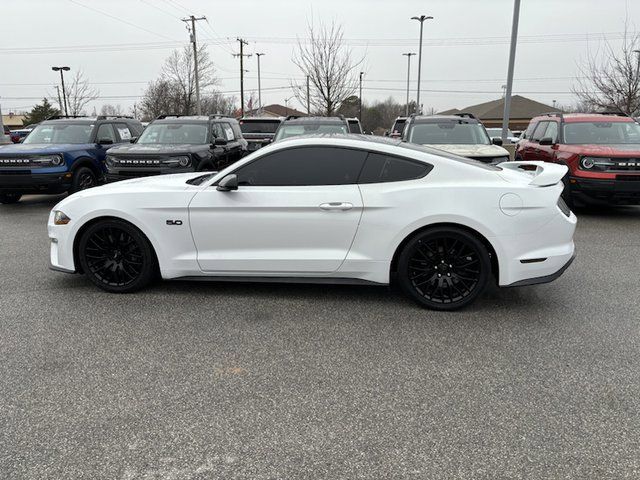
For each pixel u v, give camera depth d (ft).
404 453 8.48
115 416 9.53
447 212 13.98
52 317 14.24
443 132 34.14
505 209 13.89
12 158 31.17
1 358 11.80
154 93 171.42
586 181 27.50
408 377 10.95
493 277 15.11
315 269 14.92
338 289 16.57
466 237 14.10
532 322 13.89
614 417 9.44
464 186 14.11
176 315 14.38
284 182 14.84
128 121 41.06
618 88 81.10
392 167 14.58
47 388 10.50
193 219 15.14
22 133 120.47
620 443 8.70
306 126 37.58
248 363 11.59
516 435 8.93
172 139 33.37
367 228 14.44
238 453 8.51
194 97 156.25
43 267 19.17
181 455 8.46
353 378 10.92
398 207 14.21
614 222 28.27
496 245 14.03
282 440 8.84
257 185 14.94
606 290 16.53
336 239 14.66
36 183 31.42
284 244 14.92
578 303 15.34
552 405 9.84
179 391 10.40
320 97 92.99
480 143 32.89
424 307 14.85
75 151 33.35
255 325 13.71
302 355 11.98
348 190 14.48
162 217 15.26
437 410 9.71
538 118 37.96
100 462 8.29
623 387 10.48
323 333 13.20
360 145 14.70
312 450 8.57
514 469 8.09
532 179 14.53
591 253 21.29
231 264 15.25
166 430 9.12
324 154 14.75
